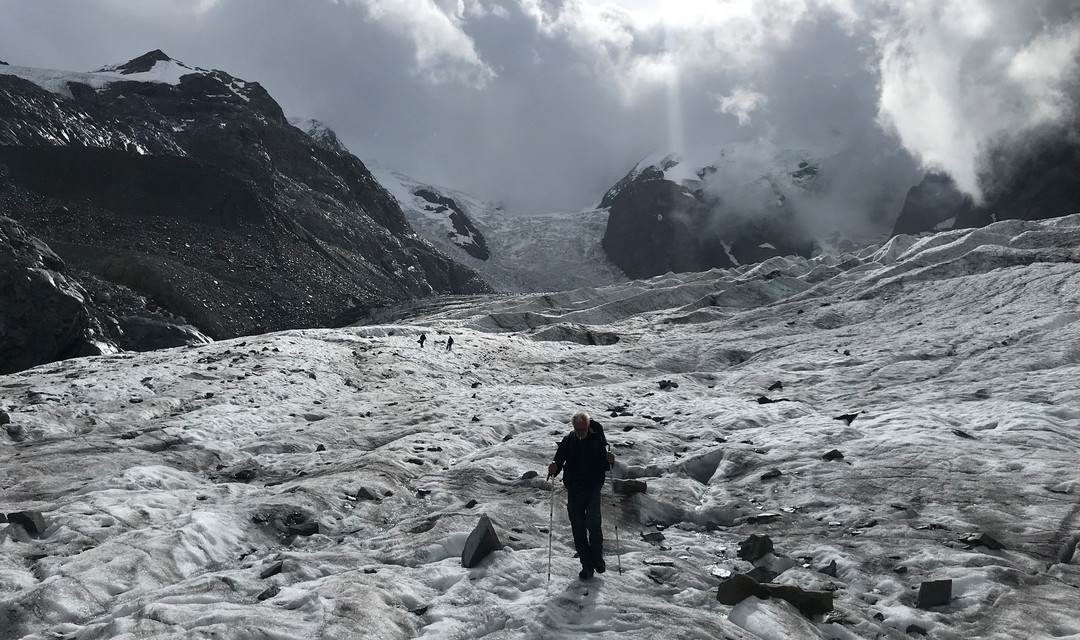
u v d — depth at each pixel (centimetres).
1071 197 19050
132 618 688
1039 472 1276
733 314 7012
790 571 908
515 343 4775
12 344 5738
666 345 4816
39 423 2128
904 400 2427
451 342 4159
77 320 6069
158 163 13850
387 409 2542
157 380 2809
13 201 11806
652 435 1853
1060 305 4362
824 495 1243
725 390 2948
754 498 1262
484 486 1327
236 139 18662
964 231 8738
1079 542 955
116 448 1789
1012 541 980
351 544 1021
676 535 1075
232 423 2169
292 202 18088
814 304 6397
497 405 2452
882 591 855
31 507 1207
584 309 7956
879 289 6538
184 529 977
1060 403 2059
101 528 1041
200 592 794
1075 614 752
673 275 9981
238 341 3959
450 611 736
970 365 3030
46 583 790
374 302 13312
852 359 3500
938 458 1393
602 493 1220
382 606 738
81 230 11606
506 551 900
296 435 1978
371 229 19500
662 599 793
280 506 1130
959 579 852
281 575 853
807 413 2220
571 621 717
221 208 13725
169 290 10469
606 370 4078
